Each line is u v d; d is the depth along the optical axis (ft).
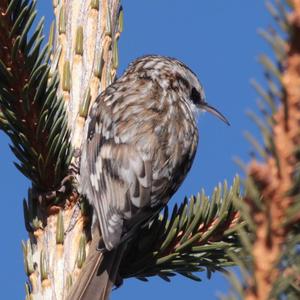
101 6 22.24
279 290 6.56
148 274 18.71
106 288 18.69
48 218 18.78
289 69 6.79
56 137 17.63
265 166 6.78
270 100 6.84
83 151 21.15
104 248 19.30
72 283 18.52
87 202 20.13
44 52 16.89
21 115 17.34
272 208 6.72
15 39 16.43
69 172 19.67
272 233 6.66
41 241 18.67
